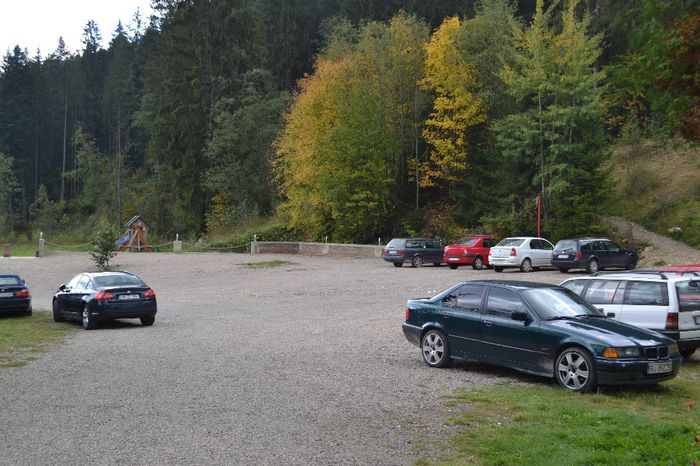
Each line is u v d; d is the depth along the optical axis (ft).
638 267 105.70
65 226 293.02
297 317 66.39
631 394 32.63
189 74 212.84
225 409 29.37
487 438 24.35
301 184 164.55
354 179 154.81
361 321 61.82
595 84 131.75
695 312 40.70
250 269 125.49
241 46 225.97
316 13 266.36
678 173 137.80
